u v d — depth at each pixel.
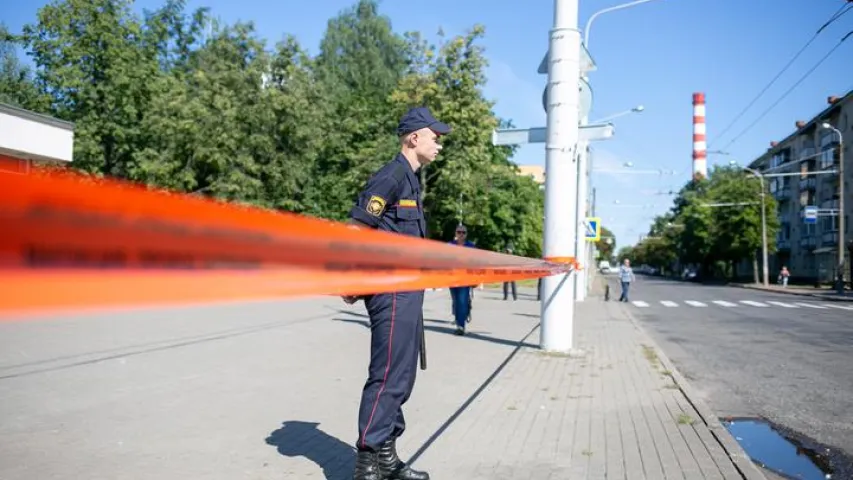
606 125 10.90
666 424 5.40
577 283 24.80
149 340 9.77
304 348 9.34
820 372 8.83
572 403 6.16
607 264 120.56
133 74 27.97
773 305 25.61
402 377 3.51
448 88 28.69
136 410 5.38
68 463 3.97
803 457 4.92
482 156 28.88
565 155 9.48
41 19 26.58
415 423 5.28
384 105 39.72
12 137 13.24
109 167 28.59
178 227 0.90
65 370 7.06
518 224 47.00
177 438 4.59
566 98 9.47
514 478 3.98
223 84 30.58
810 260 61.38
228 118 29.33
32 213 0.70
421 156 3.80
